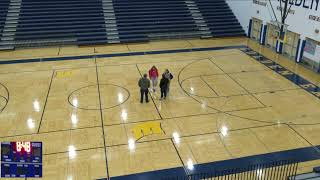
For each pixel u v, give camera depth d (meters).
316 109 13.78
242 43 24.05
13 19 23.59
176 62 19.55
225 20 26.95
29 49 21.92
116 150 10.84
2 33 22.61
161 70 18.08
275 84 16.42
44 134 11.71
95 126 12.30
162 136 11.67
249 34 25.58
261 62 19.78
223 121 12.73
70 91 15.32
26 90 15.37
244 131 12.05
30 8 24.66
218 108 13.79
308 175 9.41
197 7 27.55
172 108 13.75
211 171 9.79
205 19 26.64
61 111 13.41
